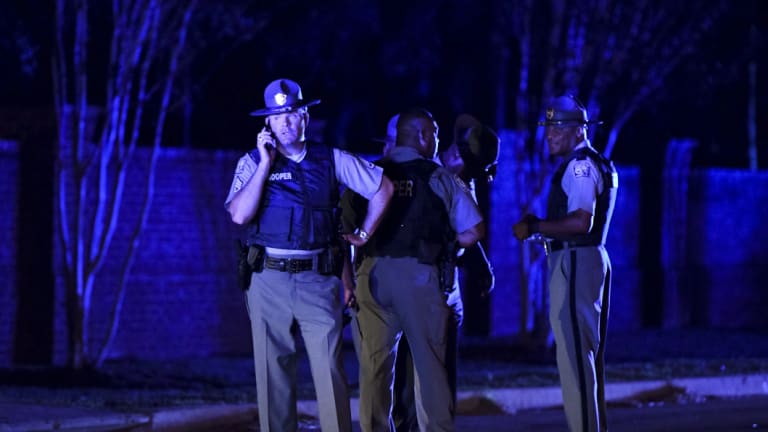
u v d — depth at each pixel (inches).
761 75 3747.5
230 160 2282.2
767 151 4030.5
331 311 956.0
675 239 2945.4
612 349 2411.4
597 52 2379.4
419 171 1011.9
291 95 945.5
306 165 956.6
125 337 2116.1
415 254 1002.1
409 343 1019.9
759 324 3134.8
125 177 2124.8
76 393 1635.1
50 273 2009.1
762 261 3154.5
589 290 1037.2
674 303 2925.7
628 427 1382.9
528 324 2367.1
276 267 952.3
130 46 1947.6
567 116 1050.1
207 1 2206.0
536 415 1530.5
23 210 2015.3
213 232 2250.2
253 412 1412.4
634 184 2891.2
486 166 1147.9
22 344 2007.9
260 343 964.0
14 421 1221.7
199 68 2652.6
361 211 1040.2
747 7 2928.2
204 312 2223.2
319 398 959.6
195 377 1889.8
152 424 1309.1
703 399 1723.7
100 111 1995.6
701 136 3937.0
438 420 1007.0
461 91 3479.3
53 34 2068.2
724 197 3063.5
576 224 1013.8
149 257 2161.7
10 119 2026.3
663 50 2460.6
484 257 1143.6
